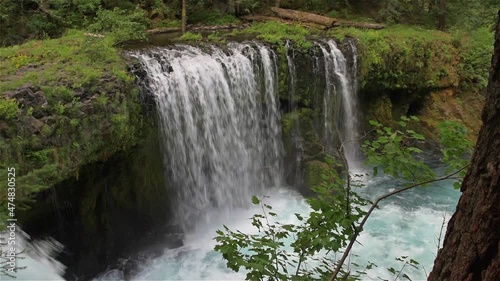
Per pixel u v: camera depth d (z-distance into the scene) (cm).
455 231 309
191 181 1217
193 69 1176
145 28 1496
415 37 1638
